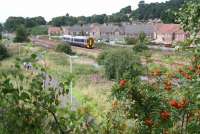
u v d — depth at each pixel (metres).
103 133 4.93
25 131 3.79
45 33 126.62
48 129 3.96
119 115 5.41
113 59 31.67
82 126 4.23
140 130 5.10
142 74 5.57
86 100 5.54
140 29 89.50
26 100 3.84
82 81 29.86
